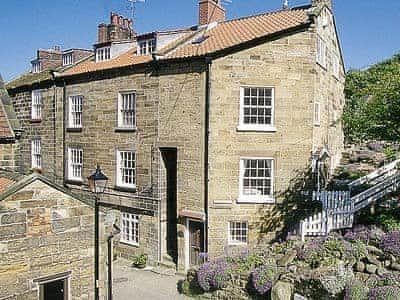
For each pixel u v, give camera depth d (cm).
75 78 2438
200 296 1620
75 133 2469
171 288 1756
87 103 2388
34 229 940
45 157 2689
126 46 2522
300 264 1444
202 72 1883
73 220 1001
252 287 1469
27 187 927
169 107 1997
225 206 1878
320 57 2059
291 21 1998
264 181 1902
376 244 1445
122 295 1672
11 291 911
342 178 2384
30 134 2800
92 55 2855
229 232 1900
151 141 2070
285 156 1884
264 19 2208
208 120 1864
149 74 2061
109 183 2272
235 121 1870
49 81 2602
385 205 1792
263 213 1884
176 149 2002
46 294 969
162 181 2061
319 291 1294
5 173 1119
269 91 1884
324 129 2211
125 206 2191
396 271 1281
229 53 1853
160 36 2278
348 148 3206
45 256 959
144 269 2023
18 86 2839
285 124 1881
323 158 2091
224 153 1873
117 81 2216
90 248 1032
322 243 1482
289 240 1658
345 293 1221
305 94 1888
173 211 2094
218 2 2359
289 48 1875
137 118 2128
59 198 977
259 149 1875
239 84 1862
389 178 1905
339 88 2692
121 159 2233
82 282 1020
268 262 1504
